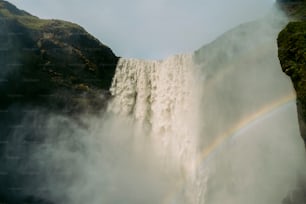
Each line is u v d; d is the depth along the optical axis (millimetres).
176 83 59812
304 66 34250
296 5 53000
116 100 59625
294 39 36656
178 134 56938
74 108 54469
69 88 54281
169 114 58438
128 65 62312
